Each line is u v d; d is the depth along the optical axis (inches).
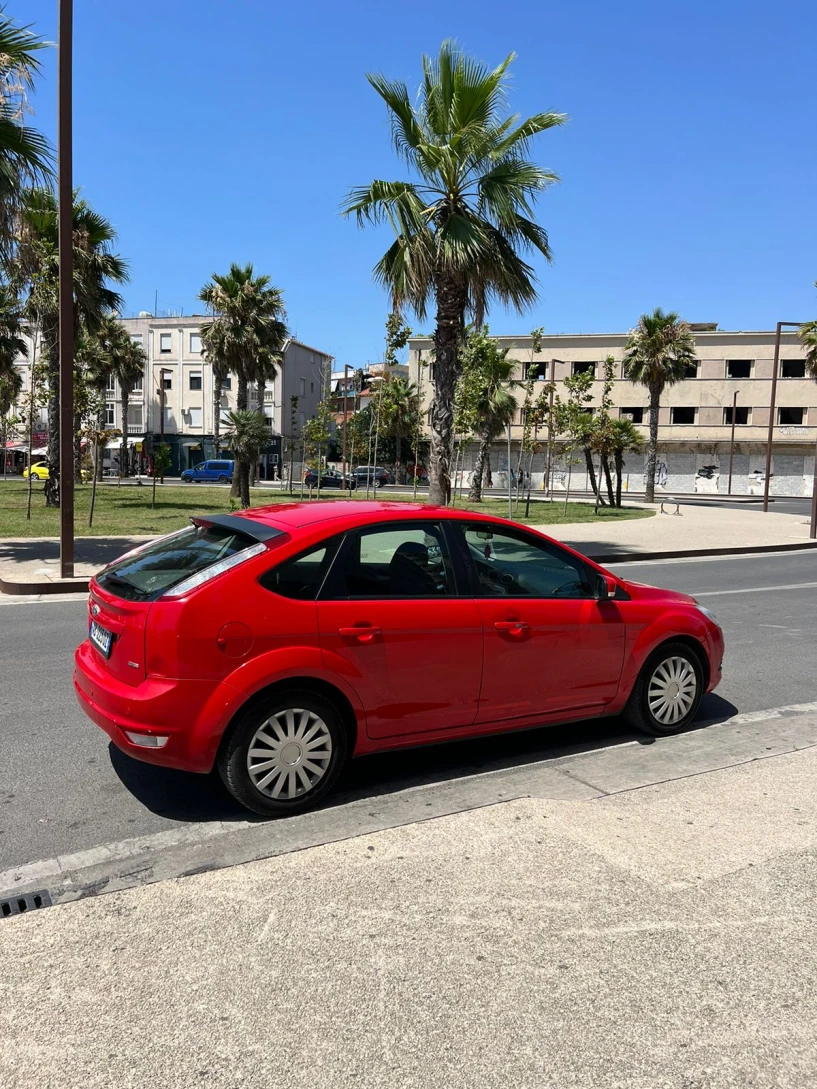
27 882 127.1
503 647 169.3
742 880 127.2
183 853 137.2
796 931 113.7
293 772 150.7
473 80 499.5
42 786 166.4
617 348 2075.5
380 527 161.6
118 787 166.4
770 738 202.7
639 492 2107.5
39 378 824.3
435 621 160.7
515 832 143.8
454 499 1430.9
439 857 134.3
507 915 116.7
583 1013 96.3
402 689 158.7
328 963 105.2
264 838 142.8
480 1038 91.7
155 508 979.9
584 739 200.5
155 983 100.6
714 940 111.3
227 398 2544.3
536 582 180.2
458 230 499.8
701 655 207.2
